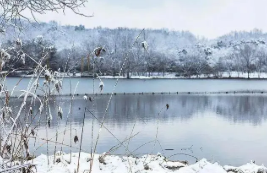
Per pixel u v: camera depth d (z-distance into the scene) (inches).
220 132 916.0
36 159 177.9
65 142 535.8
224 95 2576.3
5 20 116.3
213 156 620.1
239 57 5502.0
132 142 684.7
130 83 3661.4
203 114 1368.1
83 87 2682.1
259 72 5393.7
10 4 120.6
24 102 115.2
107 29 5585.6
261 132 933.8
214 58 6067.9
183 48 6245.1
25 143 134.3
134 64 4360.2
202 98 2273.6
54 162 175.5
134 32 4995.1
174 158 545.0
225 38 7411.4
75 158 188.5
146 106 1658.5
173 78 4899.1
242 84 3971.5
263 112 1466.5
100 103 1750.7
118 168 177.2
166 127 969.5
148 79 4473.4
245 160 616.4
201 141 773.3
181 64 5319.9
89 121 980.6
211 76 5167.3
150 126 976.3
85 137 675.4
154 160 202.2
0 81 115.7
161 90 3024.1
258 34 7495.1
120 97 2261.3
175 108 1595.7
